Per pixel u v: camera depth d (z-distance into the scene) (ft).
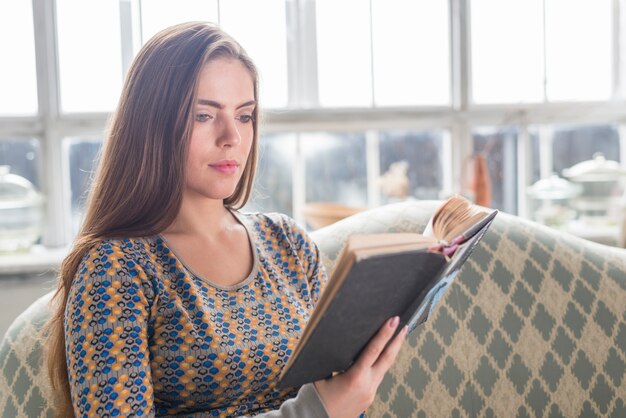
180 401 3.91
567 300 5.68
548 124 12.39
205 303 3.97
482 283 5.67
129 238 3.98
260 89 4.58
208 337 3.87
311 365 3.25
